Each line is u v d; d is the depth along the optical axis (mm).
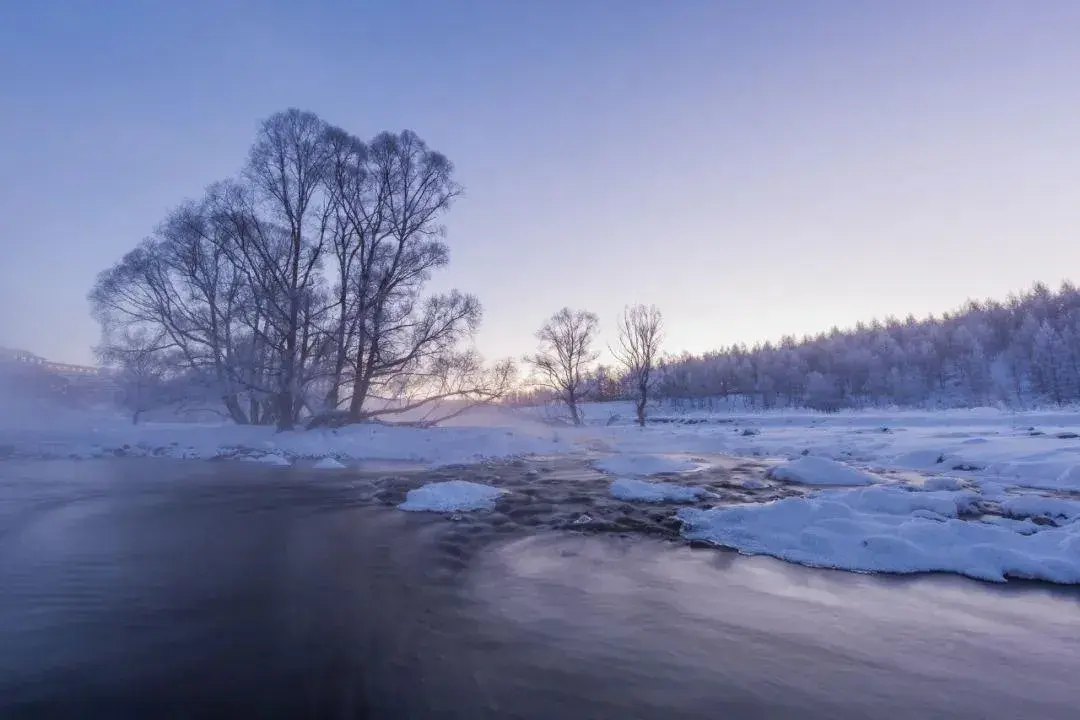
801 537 8867
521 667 4918
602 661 5031
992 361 80125
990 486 13305
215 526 10617
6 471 18750
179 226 26891
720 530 9766
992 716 4184
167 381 30250
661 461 19016
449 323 27625
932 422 36531
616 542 9367
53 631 5734
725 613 6207
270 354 27516
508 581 7344
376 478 17047
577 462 21281
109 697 4438
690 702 4336
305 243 27219
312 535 9898
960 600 6629
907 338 102375
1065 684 4660
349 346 26531
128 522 10977
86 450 23906
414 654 5180
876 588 7055
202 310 28859
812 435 29500
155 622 5973
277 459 21062
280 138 26281
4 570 7875
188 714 4191
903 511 10422
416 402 28969
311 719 4109
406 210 28453
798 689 4551
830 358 98750
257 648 5320
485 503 12492
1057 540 8219
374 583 7277
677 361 101312
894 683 4656
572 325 51344
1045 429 26188
